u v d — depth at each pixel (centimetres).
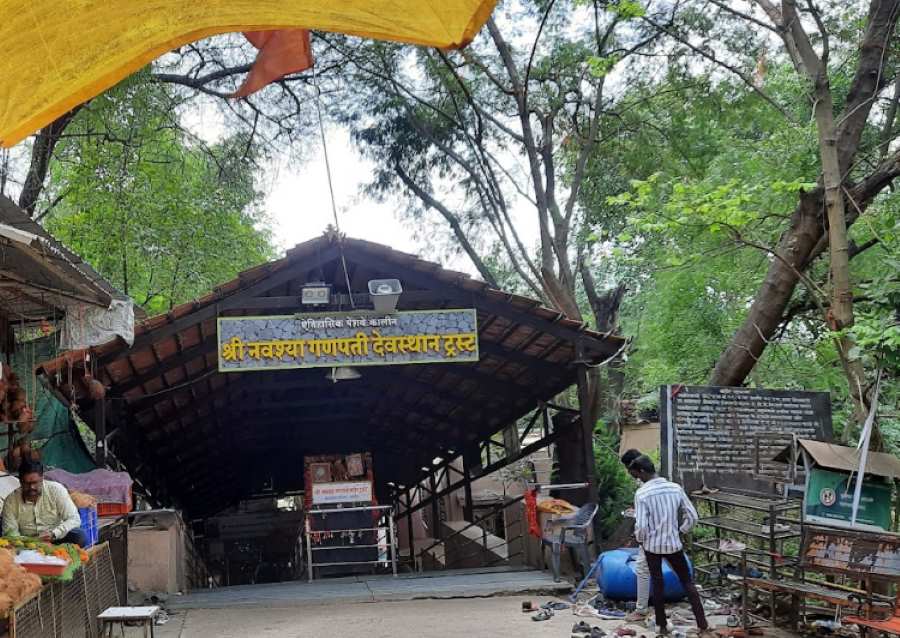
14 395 815
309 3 309
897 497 881
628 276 1861
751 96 1645
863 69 1120
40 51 310
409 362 1164
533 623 892
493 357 1380
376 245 1133
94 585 723
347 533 1346
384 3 303
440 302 1231
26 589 509
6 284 704
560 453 1420
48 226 1912
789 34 1004
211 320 1164
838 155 1117
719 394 1063
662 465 1041
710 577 1038
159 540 1145
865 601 703
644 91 1838
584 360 1216
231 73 1836
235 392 1591
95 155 1642
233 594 1140
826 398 1084
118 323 799
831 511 820
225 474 2256
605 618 902
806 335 1528
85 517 774
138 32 313
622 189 1920
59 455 1137
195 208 1866
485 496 2342
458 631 867
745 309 1592
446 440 1975
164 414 1527
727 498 962
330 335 1156
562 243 1742
